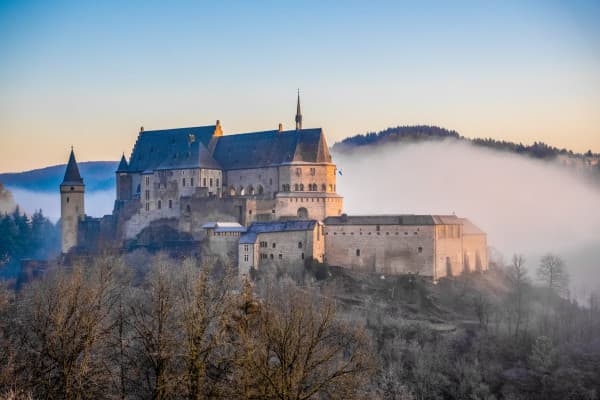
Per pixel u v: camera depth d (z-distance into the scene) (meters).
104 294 116.75
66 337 87.88
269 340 78.62
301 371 78.00
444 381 154.75
